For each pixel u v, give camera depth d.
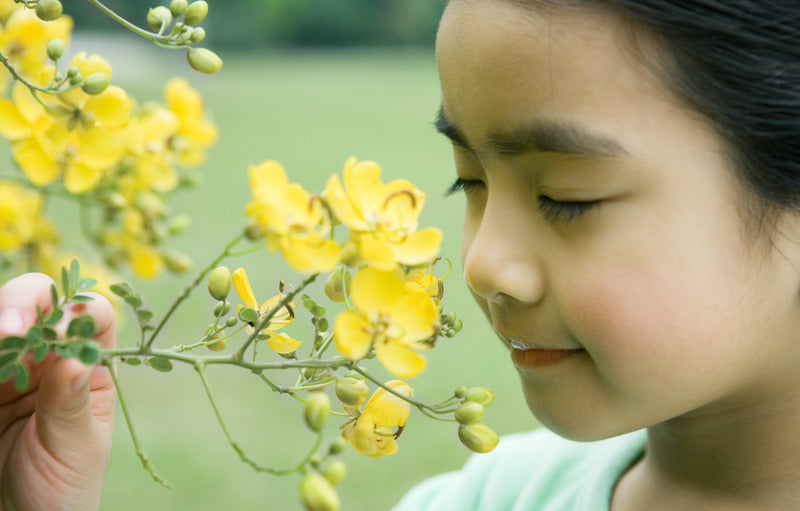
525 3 0.46
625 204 0.47
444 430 1.44
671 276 0.47
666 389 0.48
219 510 1.21
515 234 0.49
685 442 0.55
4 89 0.57
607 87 0.46
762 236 0.47
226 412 1.53
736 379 0.49
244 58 9.49
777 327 0.49
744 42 0.46
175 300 0.43
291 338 0.46
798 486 0.53
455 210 2.43
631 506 0.58
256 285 1.83
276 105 5.63
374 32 10.47
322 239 0.42
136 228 0.65
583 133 0.46
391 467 1.32
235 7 10.20
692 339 0.47
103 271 0.67
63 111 0.52
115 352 0.43
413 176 3.06
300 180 3.13
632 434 0.61
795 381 0.51
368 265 0.43
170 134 0.64
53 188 0.63
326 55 9.89
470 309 1.93
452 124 0.50
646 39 0.46
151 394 1.61
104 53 8.03
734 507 0.54
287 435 1.43
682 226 0.47
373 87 6.71
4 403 0.50
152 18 0.48
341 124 4.79
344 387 0.44
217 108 5.43
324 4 10.24
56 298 0.44
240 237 0.42
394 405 0.45
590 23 0.46
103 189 0.63
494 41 0.47
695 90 0.46
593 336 0.48
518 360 0.51
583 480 0.62
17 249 0.65
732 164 0.47
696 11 0.45
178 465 1.32
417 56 9.69
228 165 3.51
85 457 0.47
